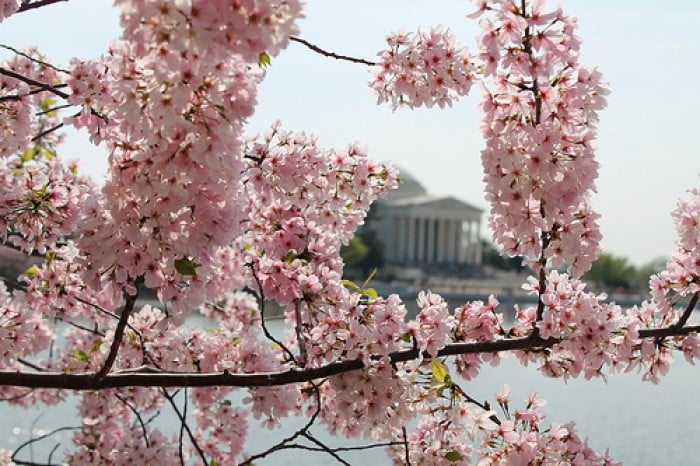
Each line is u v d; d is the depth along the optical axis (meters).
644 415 39.16
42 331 9.27
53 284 9.04
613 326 6.82
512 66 6.17
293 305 7.57
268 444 24.28
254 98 4.97
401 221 191.00
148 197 5.22
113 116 5.32
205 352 8.80
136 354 9.06
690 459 30.94
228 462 10.20
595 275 156.88
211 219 5.38
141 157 5.20
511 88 6.32
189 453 11.32
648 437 34.44
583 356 6.94
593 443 33.00
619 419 37.75
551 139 6.23
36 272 9.13
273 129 7.99
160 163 5.06
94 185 10.37
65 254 9.09
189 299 5.86
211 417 10.31
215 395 9.87
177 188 5.18
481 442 7.12
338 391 7.04
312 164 7.98
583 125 6.41
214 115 4.96
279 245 7.97
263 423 8.07
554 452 7.04
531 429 7.27
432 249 191.25
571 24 6.14
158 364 9.12
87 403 10.77
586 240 6.82
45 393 12.34
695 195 7.39
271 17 4.62
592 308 6.79
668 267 7.32
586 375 7.30
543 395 42.09
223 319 12.89
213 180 5.16
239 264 12.33
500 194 6.39
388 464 22.55
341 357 7.10
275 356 8.30
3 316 8.43
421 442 7.85
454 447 7.76
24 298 9.14
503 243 6.82
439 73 8.43
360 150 9.09
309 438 7.32
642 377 7.24
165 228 5.37
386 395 6.94
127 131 5.12
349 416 7.14
